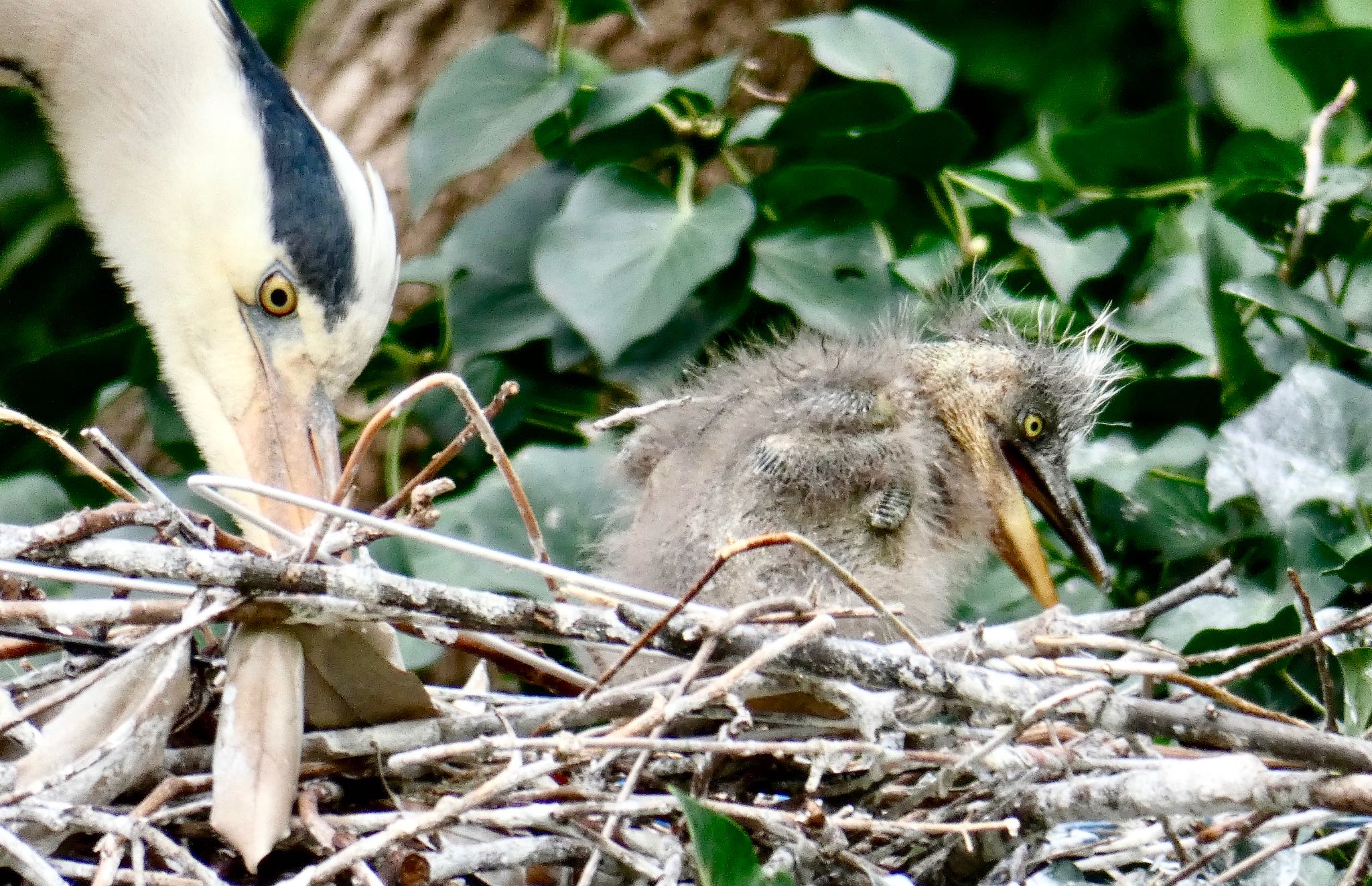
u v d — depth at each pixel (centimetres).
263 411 780
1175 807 527
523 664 616
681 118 885
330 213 782
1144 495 809
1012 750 554
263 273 781
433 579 771
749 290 848
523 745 536
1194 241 873
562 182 888
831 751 541
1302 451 734
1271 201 836
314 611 547
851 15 919
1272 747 529
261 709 546
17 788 526
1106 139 906
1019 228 857
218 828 525
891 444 710
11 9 820
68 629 585
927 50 908
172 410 875
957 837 569
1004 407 793
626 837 556
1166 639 773
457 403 873
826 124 888
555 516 796
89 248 1020
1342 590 741
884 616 555
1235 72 962
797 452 686
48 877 483
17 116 1040
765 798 601
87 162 817
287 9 1184
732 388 768
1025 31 1090
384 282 784
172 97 811
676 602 544
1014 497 794
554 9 1030
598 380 887
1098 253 846
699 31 1052
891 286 849
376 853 514
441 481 602
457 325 859
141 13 817
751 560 670
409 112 1034
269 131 799
